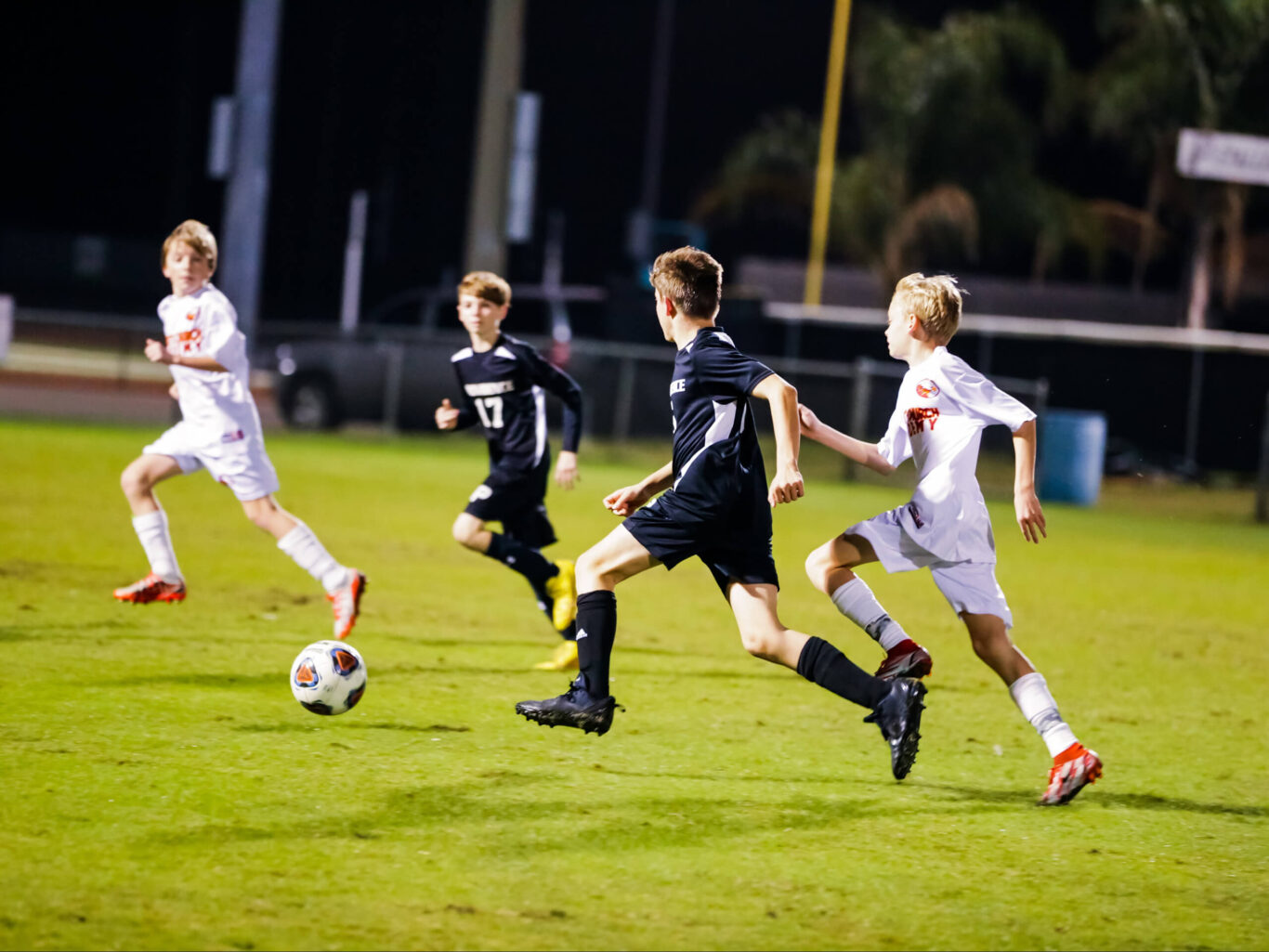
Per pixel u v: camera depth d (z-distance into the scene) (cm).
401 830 1614
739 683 2620
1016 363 8894
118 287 18638
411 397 7919
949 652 3125
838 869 1572
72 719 2017
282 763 1862
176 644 2592
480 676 2516
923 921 1426
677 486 1841
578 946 1308
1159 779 2077
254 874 1449
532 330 8550
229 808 1659
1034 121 11194
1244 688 2883
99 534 3881
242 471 2659
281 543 2664
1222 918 1480
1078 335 8756
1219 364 8706
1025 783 2009
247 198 7950
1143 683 2889
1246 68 10150
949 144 11025
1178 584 4600
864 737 2228
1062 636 3447
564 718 1847
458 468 6669
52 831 1544
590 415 7912
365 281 18850
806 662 1792
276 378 8094
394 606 3209
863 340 9050
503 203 8338
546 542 2866
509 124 8300
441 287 17988
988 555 1917
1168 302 11331
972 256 11294
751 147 12125
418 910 1375
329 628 2872
